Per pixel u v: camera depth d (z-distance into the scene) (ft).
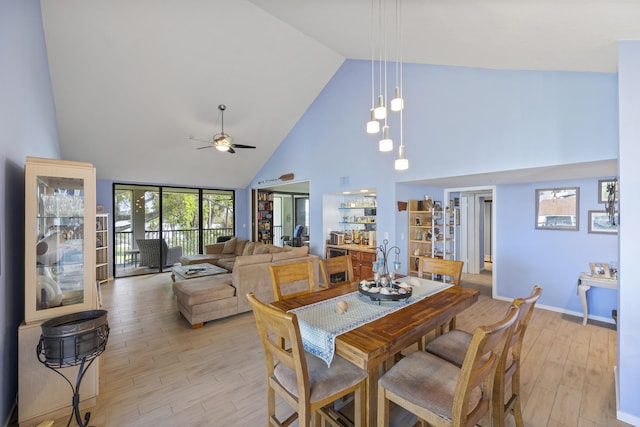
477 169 11.47
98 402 6.79
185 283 12.76
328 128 18.40
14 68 6.77
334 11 8.54
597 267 11.53
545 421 6.15
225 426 6.05
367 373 5.06
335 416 5.57
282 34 14.01
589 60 7.27
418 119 13.53
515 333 5.32
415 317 5.61
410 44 9.46
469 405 4.46
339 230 19.71
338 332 4.94
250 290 12.64
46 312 6.32
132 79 14.11
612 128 8.38
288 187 27.07
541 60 7.93
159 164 20.24
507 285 14.60
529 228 13.92
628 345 6.05
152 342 10.00
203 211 24.97
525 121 10.17
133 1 11.11
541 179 12.94
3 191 6.01
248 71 15.57
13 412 6.40
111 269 20.35
